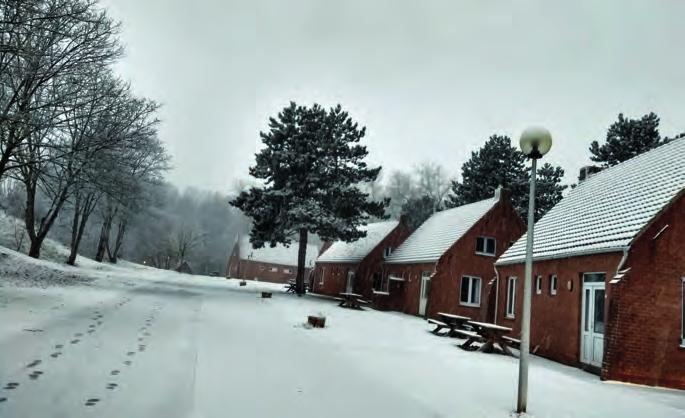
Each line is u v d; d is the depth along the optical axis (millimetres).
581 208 18422
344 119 34094
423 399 8148
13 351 8320
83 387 6832
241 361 9516
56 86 17297
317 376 9008
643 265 12633
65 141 19484
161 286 28219
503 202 28781
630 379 12125
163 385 7332
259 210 32344
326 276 43875
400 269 32219
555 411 8148
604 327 12836
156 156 38344
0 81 15633
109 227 46938
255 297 26422
